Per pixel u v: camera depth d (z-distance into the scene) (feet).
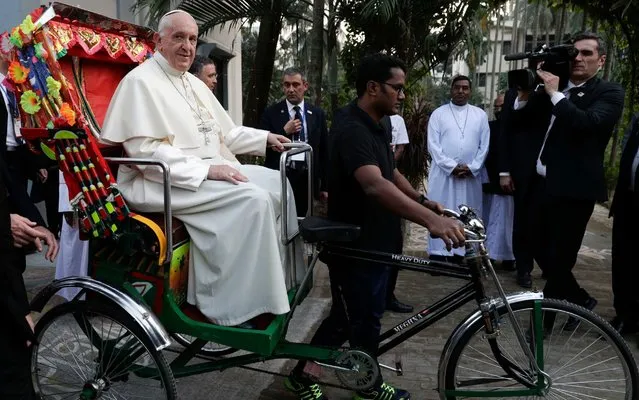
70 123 7.23
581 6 25.07
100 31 9.09
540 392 7.92
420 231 23.31
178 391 9.65
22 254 7.03
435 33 22.84
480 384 8.28
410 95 21.79
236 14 23.36
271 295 7.58
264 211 7.58
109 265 7.93
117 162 7.57
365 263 8.27
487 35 29.43
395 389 9.00
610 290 15.65
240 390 9.74
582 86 11.65
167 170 7.42
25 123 7.61
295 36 27.22
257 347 7.54
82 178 7.44
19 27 7.41
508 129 15.67
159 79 8.56
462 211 8.23
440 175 16.67
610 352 9.82
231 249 7.70
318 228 7.68
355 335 8.47
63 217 11.79
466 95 16.60
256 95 26.50
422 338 12.04
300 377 8.82
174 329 7.83
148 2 20.38
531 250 14.70
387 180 7.83
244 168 9.32
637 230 11.93
